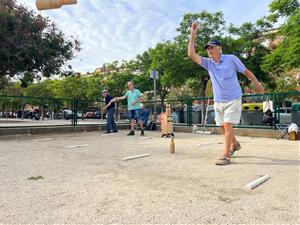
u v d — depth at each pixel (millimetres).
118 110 14953
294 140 7926
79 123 12242
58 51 10758
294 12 16812
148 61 34031
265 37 22031
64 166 4125
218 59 4531
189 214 2295
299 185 3131
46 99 12500
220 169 3932
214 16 20844
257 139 8344
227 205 2504
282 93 9008
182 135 9680
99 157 4895
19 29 9383
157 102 12820
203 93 22969
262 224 2104
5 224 2104
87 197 2713
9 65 9672
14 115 38250
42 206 2473
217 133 10328
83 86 41344
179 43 21938
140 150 5734
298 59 15375
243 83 23016
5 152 5414
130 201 2600
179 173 3695
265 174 3631
